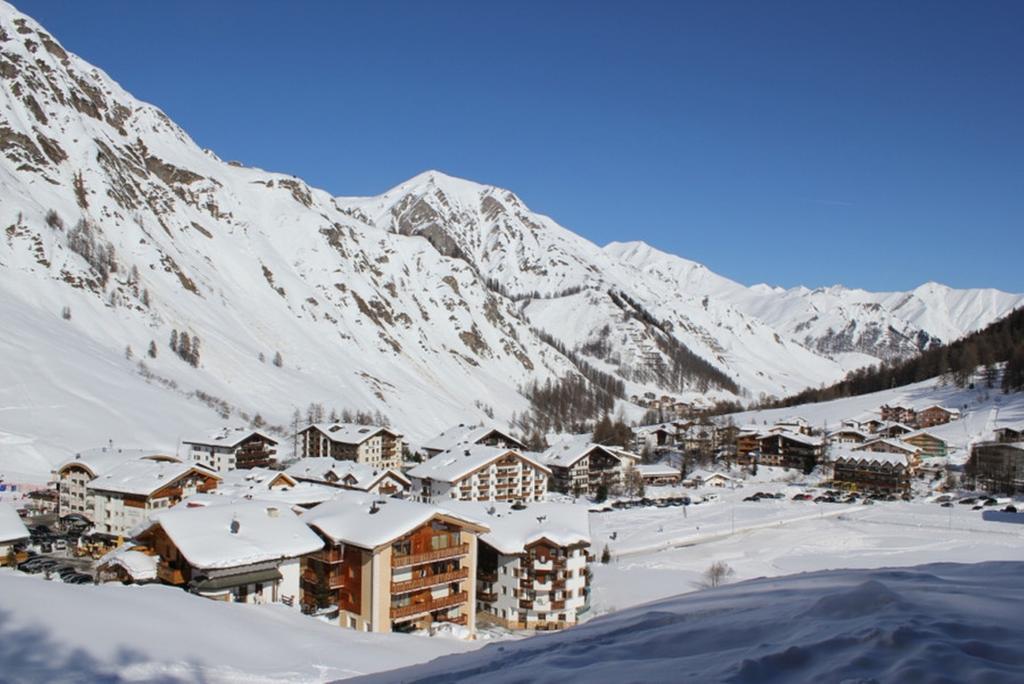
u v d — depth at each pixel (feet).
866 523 365.61
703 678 35.91
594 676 41.11
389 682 54.65
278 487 269.44
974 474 463.83
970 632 38.34
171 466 253.44
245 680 74.43
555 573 206.28
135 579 148.25
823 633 41.32
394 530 165.99
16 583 90.84
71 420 396.78
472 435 447.01
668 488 485.97
